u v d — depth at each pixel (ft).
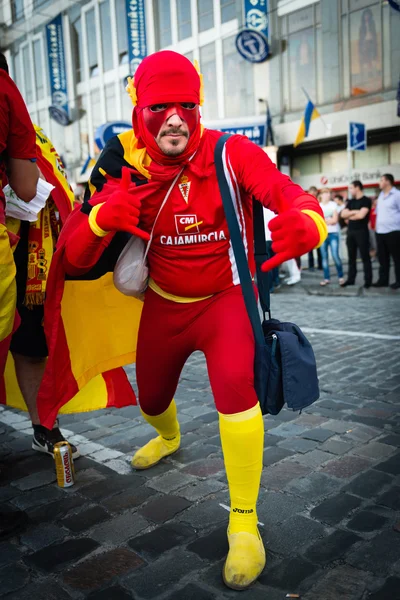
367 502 7.25
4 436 10.43
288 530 6.64
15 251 8.14
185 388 12.94
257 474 6.03
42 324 8.54
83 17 71.15
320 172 53.31
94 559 6.25
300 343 6.15
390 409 10.78
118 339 8.34
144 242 6.56
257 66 53.98
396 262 27.58
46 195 7.66
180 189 5.89
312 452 8.89
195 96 5.72
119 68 68.08
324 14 48.78
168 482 8.14
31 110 85.35
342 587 5.56
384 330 18.52
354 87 48.49
